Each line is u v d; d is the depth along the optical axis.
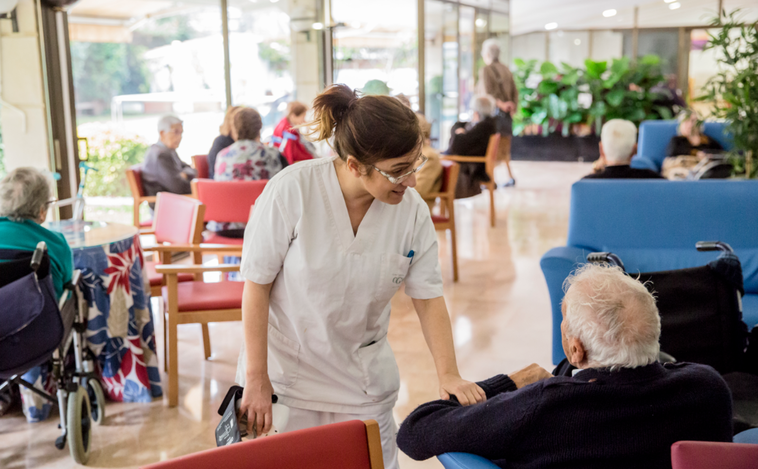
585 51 13.78
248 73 6.24
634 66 12.02
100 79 4.98
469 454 1.26
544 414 1.19
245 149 4.22
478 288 4.59
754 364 2.14
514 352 3.44
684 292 2.16
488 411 1.24
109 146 5.10
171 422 2.74
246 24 6.14
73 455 2.40
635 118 11.66
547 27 13.88
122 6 5.09
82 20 4.79
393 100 1.29
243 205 4.02
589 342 1.23
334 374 1.56
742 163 4.51
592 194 3.16
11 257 2.31
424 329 1.57
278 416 1.46
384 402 1.62
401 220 1.48
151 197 4.94
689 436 1.18
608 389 1.17
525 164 11.80
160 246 3.09
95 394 2.68
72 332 2.67
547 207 7.65
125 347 2.90
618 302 1.21
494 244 5.89
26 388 2.71
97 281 2.80
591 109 11.74
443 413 1.33
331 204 1.44
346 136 1.29
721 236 3.08
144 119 5.39
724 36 4.09
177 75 5.61
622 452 1.16
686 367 1.27
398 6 7.11
